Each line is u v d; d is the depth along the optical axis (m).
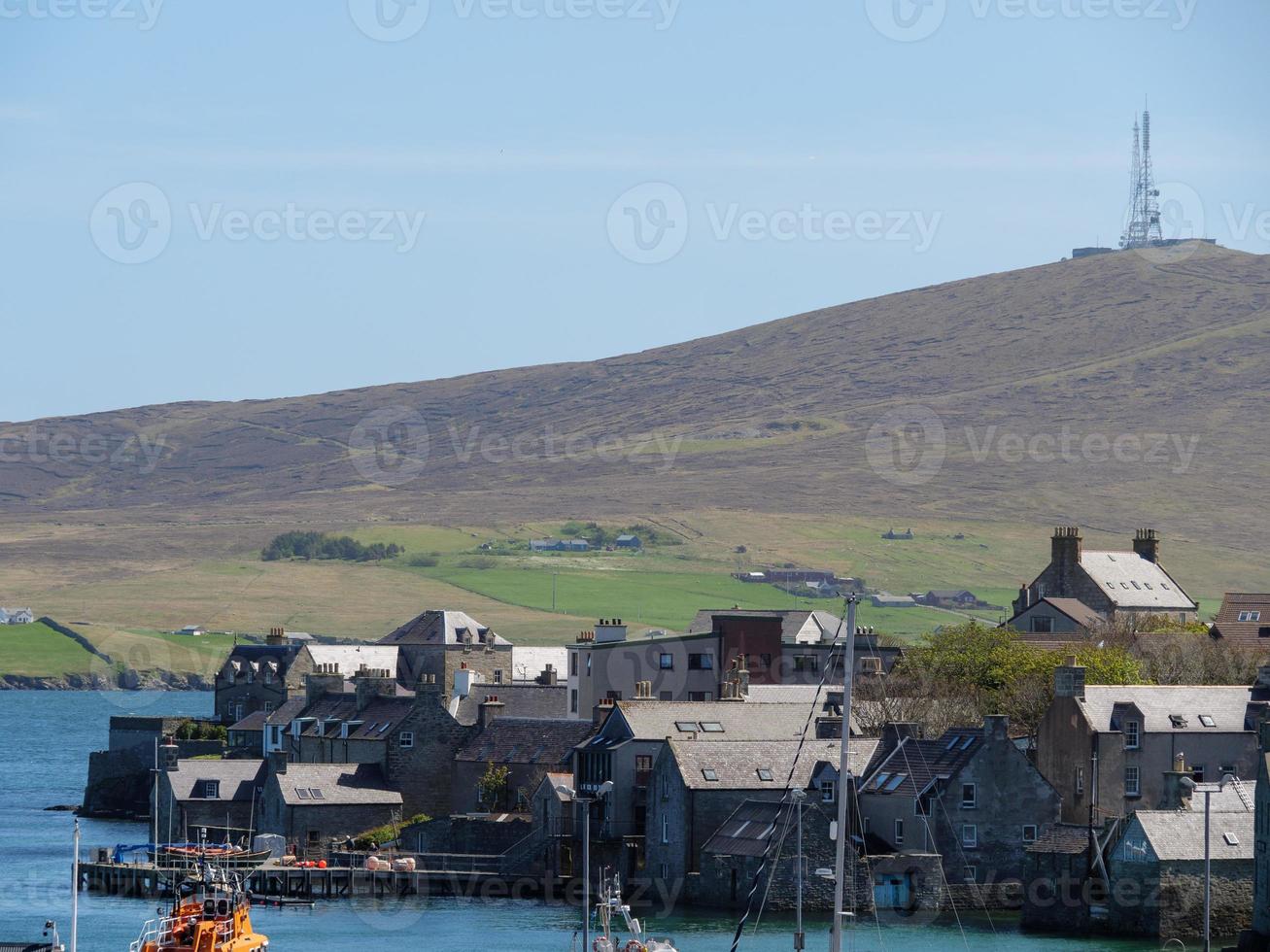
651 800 176.25
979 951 146.00
